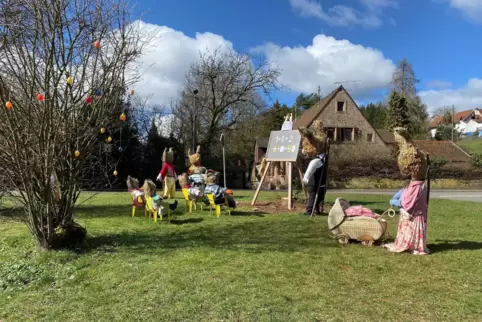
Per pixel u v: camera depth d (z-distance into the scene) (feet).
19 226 25.58
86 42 19.20
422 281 14.52
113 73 20.11
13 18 16.85
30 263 17.38
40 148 17.76
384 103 209.15
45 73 17.28
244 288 13.78
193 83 124.77
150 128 110.73
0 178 17.48
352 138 138.31
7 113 16.48
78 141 19.72
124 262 17.28
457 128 269.44
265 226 25.63
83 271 16.16
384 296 13.07
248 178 137.59
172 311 12.05
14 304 13.00
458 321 11.27
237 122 139.03
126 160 95.20
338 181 112.47
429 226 25.95
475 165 127.85
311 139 30.60
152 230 24.44
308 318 11.40
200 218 28.99
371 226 19.95
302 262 16.93
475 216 30.83
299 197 39.40
